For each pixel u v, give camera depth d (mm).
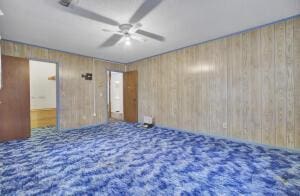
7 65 3811
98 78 5758
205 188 1902
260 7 2604
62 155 2900
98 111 5727
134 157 2811
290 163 2527
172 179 2104
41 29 3322
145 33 3592
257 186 1933
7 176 2176
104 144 3525
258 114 3340
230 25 3240
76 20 2953
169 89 5043
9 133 3809
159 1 2402
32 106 5703
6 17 2832
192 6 2543
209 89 4102
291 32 2961
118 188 1915
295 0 2424
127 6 2523
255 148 3209
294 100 2939
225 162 2590
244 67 3518
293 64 2947
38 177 2154
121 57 5625
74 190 1877
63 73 4875
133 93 6195
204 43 4176
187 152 3031
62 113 4852
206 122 4180
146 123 5512
